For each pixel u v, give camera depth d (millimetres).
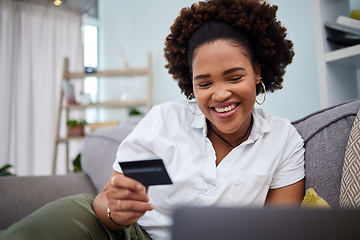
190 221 285
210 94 778
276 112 1844
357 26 1280
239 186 803
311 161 851
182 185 827
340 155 797
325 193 797
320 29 1356
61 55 3754
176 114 946
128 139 900
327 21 1376
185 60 926
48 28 3703
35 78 3580
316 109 1666
